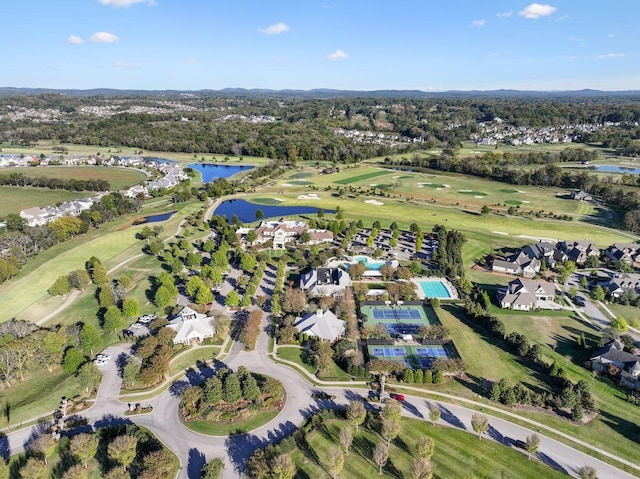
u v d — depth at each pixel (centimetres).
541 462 6756
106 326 10206
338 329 10312
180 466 6606
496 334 10388
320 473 6444
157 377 8469
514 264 14350
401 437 7225
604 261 15512
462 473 6506
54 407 7912
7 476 6084
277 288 12388
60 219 17000
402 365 8988
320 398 8188
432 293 12825
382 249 16312
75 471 5900
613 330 10194
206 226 18400
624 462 6794
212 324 10388
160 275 12512
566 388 7969
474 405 8050
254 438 7188
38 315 11144
